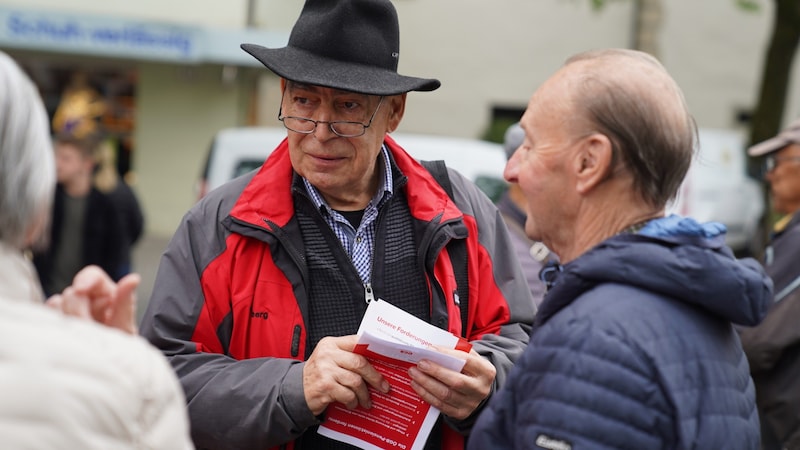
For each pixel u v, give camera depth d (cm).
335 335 312
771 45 1253
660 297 207
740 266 206
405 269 322
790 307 416
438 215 323
